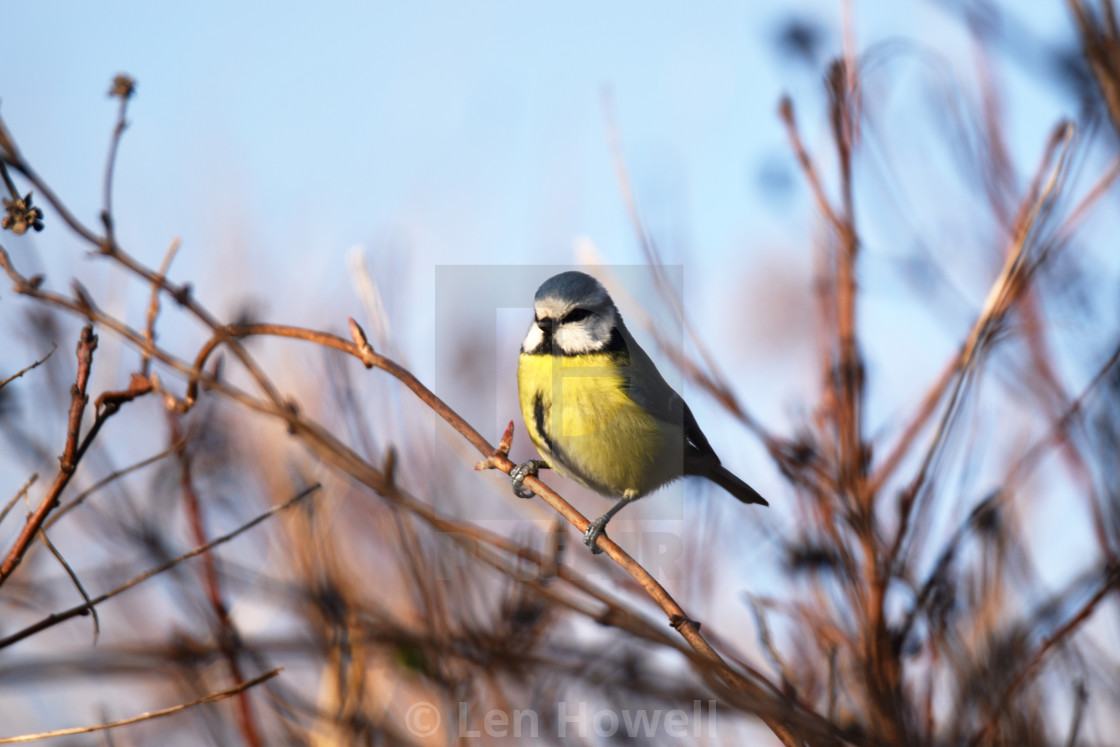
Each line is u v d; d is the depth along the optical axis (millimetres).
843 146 5750
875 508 5496
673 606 4965
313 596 5902
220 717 5926
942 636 5363
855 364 5609
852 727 5203
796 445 5633
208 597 5973
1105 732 5664
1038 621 5629
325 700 6047
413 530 5676
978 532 5578
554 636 5574
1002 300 5422
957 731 5383
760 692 4359
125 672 5477
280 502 6195
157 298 5340
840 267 5715
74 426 4824
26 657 5309
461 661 5621
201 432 6504
